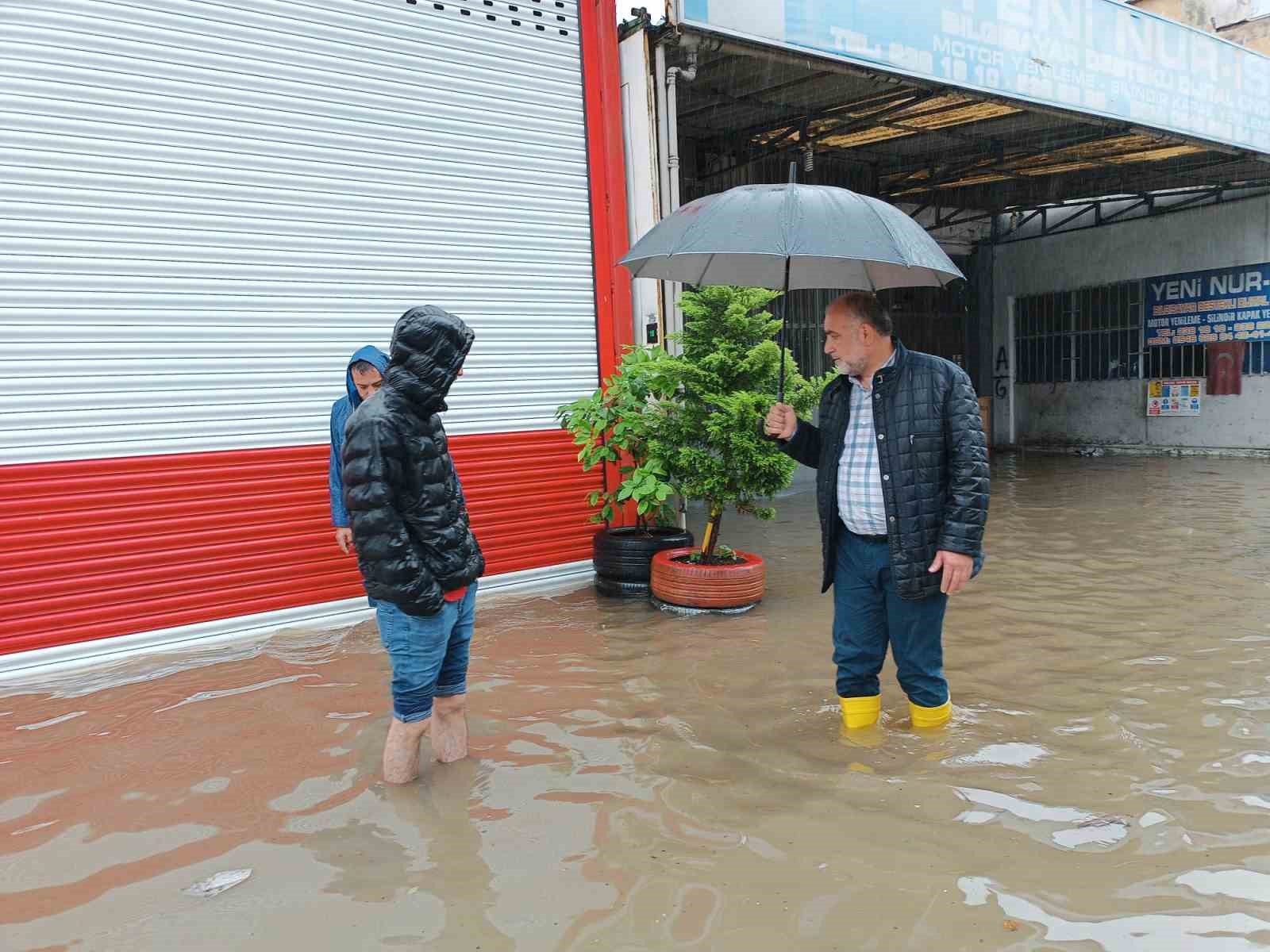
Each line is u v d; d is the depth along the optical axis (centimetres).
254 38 536
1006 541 779
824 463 364
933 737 363
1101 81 1009
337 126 572
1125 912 238
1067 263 1622
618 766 340
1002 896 247
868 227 311
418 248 610
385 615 315
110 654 496
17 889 262
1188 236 1470
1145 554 709
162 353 513
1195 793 308
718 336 589
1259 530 793
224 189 530
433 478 311
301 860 275
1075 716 384
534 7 657
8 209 466
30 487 473
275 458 548
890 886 253
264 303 548
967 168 1263
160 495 512
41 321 476
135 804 318
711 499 582
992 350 1734
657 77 705
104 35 488
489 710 404
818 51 765
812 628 532
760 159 1116
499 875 263
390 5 589
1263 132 1229
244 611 541
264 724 394
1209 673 436
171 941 234
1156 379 1526
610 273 705
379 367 444
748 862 268
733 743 361
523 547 663
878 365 342
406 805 311
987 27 895
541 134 666
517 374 660
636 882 258
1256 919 233
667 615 571
